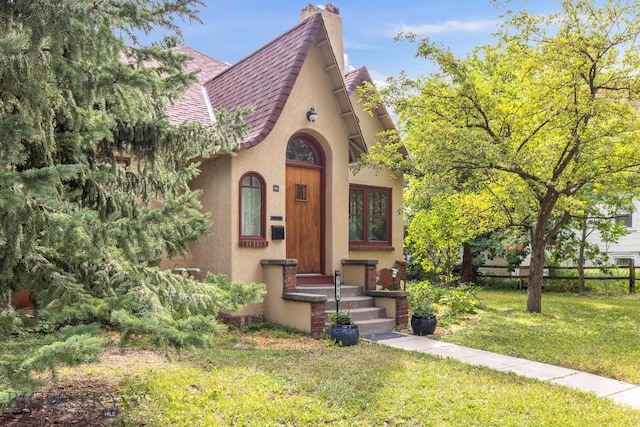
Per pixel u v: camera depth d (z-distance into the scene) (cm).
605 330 1016
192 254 1094
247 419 484
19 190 358
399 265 1361
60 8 367
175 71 516
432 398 552
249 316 998
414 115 1230
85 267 482
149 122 561
